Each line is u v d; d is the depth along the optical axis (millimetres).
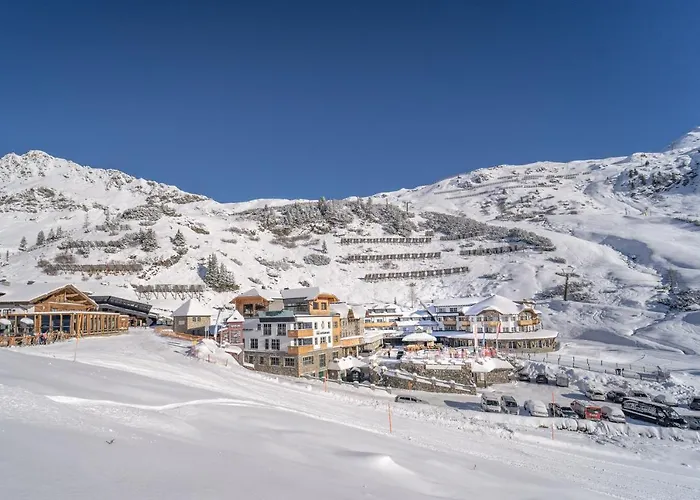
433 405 44312
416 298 134875
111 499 8125
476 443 28844
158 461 11062
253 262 154000
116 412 15664
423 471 16578
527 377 58875
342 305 75188
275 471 12188
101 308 96812
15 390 14453
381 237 189500
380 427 28594
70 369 23766
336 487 11727
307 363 56812
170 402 19891
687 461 30312
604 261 140625
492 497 15039
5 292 61188
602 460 29172
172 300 119750
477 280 139750
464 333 86188
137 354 45844
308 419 23156
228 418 19062
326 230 192750
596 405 42125
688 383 53594
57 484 8305
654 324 87875
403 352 70375
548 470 23828
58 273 131000
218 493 9555
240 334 67250
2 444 9727
